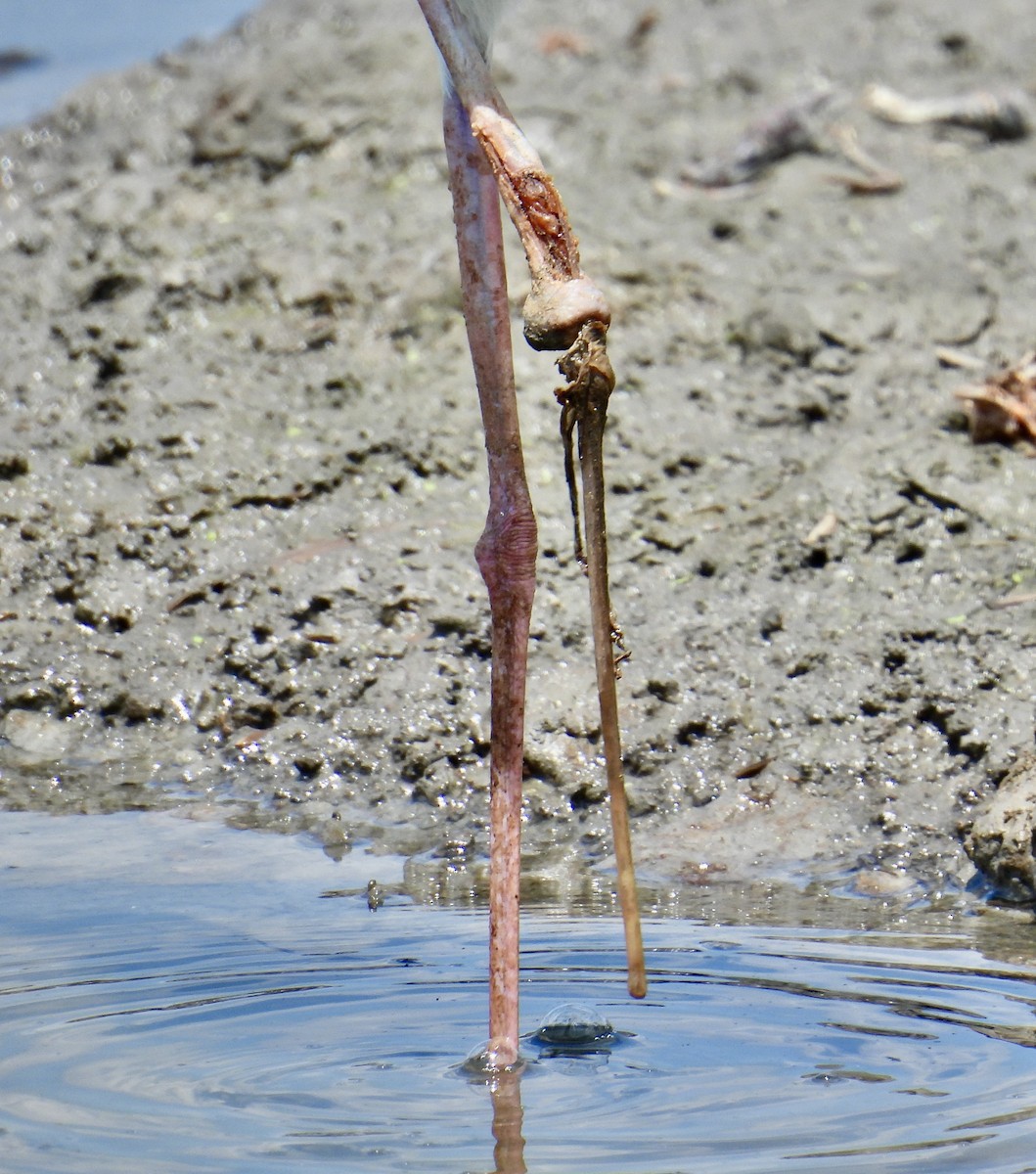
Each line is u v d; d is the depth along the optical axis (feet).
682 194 41.39
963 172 43.32
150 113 51.29
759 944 20.76
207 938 21.02
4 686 28.32
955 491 30.01
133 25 74.23
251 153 42.65
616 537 29.50
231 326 35.35
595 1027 18.33
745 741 25.70
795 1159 15.43
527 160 16.22
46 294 36.47
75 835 24.67
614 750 16.31
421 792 25.79
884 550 29.07
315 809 25.66
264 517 30.73
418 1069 17.56
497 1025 17.65
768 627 27.53
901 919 21.65
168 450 31.89
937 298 35.81
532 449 31.53
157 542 30.35
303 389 33.60
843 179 42.06
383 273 36.40
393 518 30.63
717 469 31.09
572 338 15.72
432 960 20.35
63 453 31.86
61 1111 16.57
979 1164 15.28
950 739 25.46
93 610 29.35
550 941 20.97
